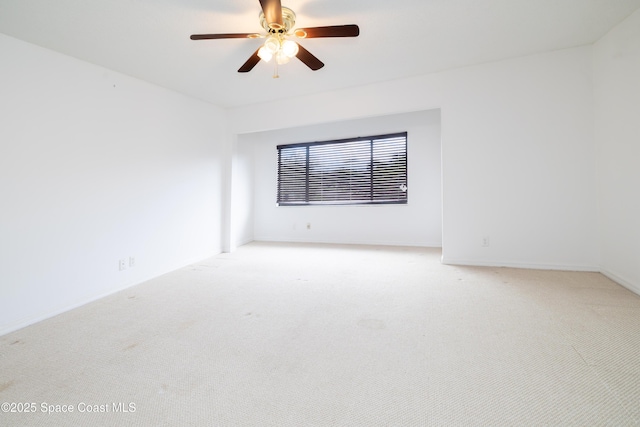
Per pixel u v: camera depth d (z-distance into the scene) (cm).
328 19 208
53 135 221
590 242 278
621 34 230
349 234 495
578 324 178
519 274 281
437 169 446
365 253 411
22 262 201
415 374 135
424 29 226
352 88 348
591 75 269
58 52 227
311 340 168
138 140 291
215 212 409
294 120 380
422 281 273
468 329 177
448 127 316
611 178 253
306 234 518
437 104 317
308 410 114
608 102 251
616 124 243
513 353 150
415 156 457
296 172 523
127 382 133
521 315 193
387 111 334
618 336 163
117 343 169
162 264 317
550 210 289
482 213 312
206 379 135
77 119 238
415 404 116
